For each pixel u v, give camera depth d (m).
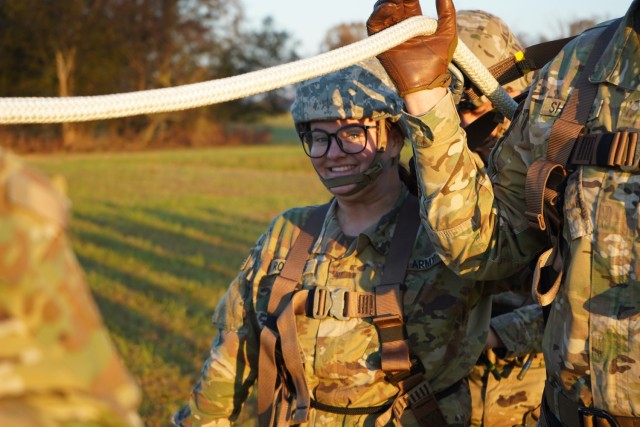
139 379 5.59
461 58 2.40
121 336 6.59
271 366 2.49
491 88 2.50
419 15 2.22
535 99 2.21
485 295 2.54
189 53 50.44
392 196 2.59
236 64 54.34
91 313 1.21
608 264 1.99
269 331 2.49
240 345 2.63
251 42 54.72
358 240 2.50
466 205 2.21
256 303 2.61
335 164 2.57
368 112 2.52
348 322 2.45
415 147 2.22
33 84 44.91
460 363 2.49
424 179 2.23
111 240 12.10
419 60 2.18
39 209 1.17
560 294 2.10
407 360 2.37
